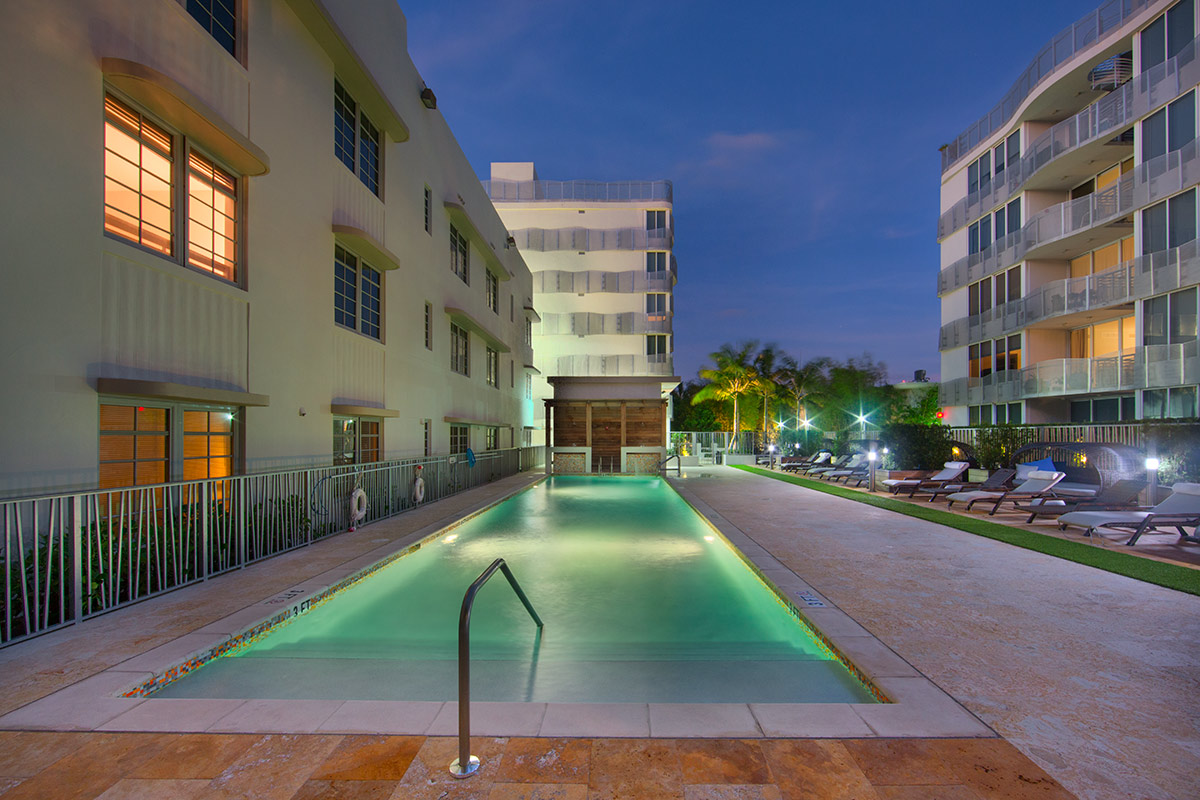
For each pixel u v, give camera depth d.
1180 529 7.73
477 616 5.60
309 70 8.98
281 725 3.00
